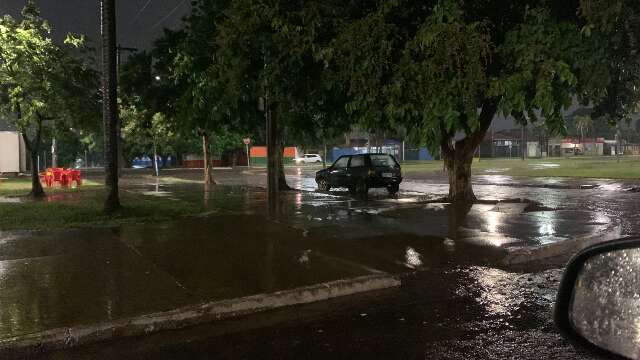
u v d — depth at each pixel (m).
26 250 9.16
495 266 8.51
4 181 31.72
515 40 11.60
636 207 16.22
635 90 14.08
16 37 16.72
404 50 11.76
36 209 14.67
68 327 5.34
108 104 13.59
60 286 6.86
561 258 9.18
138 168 66.31
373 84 11.90
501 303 6.52
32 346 5.03
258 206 16.45
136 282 7.05
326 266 7.93
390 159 22.41
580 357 4.73
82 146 66.06
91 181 32.66
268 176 14.48
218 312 6.03
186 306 6.01
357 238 10.61
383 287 7.24
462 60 11.15
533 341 5.17
